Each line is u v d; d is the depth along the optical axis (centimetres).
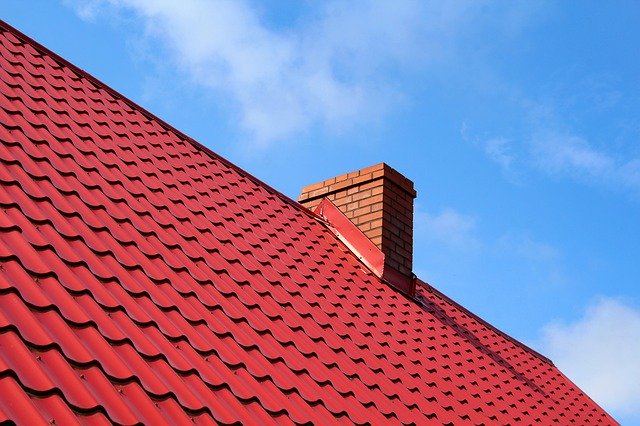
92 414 427
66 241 580
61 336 472
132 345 507
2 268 501
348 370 682
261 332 646
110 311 532
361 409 630
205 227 768
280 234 886
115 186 723
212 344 582
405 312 920
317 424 566
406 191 1068
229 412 511
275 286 750
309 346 679
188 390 503
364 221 1029
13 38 862
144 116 927
